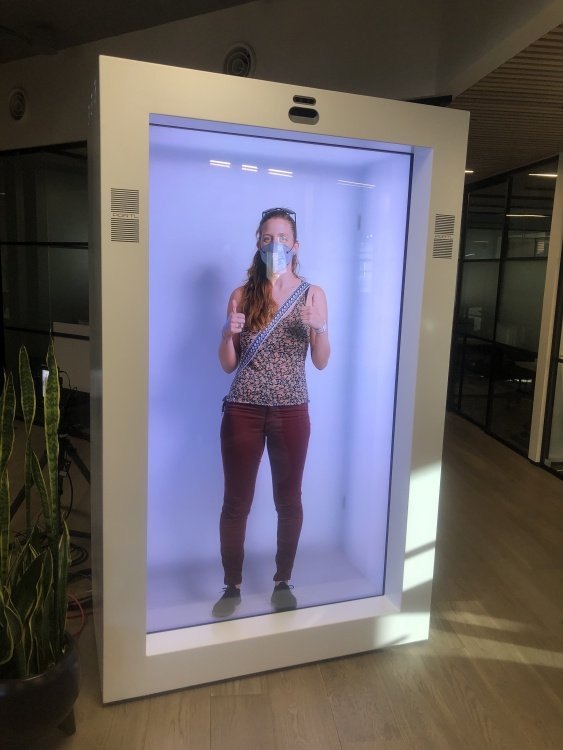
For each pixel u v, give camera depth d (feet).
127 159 5.73
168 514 7.39
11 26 14.97
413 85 11.62
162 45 14.99
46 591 5.74
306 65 13.26
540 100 11.05
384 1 11.94
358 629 7.75
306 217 7.16
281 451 7.60
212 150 6.64
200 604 7.64
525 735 6.54
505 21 8.38
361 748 6.27
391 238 7.50
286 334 7.31
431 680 7.39
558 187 15.66
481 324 20.76
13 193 18.67
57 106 16.72
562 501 13.82
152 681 6.86
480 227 20.95
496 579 10.05
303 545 8.11
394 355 7.82
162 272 6.77
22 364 6.18
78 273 17.98
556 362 15.96
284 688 7.14
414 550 7.78
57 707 5.71
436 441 7.58
